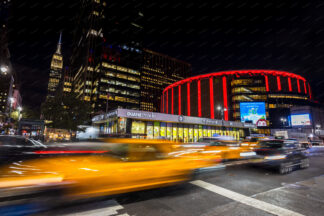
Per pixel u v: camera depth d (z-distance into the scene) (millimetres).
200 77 89438
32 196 3730
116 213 3770
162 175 5535
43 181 3895
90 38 109125
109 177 4578
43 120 32312
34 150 11531
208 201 4586
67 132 33531
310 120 60000
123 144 5625
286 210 4133
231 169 8312
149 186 5160
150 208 4078
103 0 113938
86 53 108500
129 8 117812
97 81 95875
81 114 31969
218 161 7703
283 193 5301
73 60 148750
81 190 4168
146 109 156875
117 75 101000
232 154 8328
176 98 101000
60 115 30469
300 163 9102
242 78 77500
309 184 6297
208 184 6035
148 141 6207
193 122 34469
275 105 87000
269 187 5867
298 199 4832
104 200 4465
